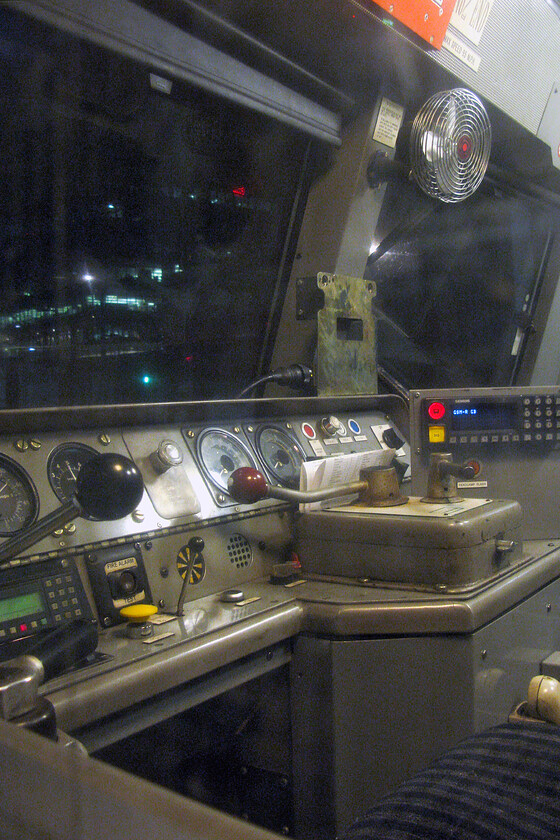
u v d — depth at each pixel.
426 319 3.52
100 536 1.40
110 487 1.07
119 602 1.38
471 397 2.16
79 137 2.01
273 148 2.45
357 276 2.66
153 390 2.38
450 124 2.45
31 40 1.73
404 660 1.48
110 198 2.13
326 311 2.37
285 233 2.62
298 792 1.52
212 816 0.32
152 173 2.21
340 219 2.51
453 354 3.74
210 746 1.59
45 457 1.42
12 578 1.24
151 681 1.16
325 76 2.36
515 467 2.16
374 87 2.43
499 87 2.83
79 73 1.87
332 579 1.69
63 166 2.00
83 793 0.37
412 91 2.52
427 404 2.14
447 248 3.52
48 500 1.38
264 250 2.59
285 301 2.62
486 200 3.66
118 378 2.26
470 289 3.74
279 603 1.50
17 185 1.91
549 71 3.13
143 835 0.32
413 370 3.53
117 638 1.29
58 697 1.04
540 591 1.85
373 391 2.56
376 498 1.83
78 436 1.52
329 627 1.46
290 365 2.43
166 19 1.87
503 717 1.61
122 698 1.12
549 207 3.97
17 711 0.69
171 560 1.52
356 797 1.49
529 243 4.02
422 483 2.13
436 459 1.87
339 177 2.52
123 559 1.42
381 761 1.48
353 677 1.47
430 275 3.47
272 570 1.68
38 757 0.41
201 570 1.58
